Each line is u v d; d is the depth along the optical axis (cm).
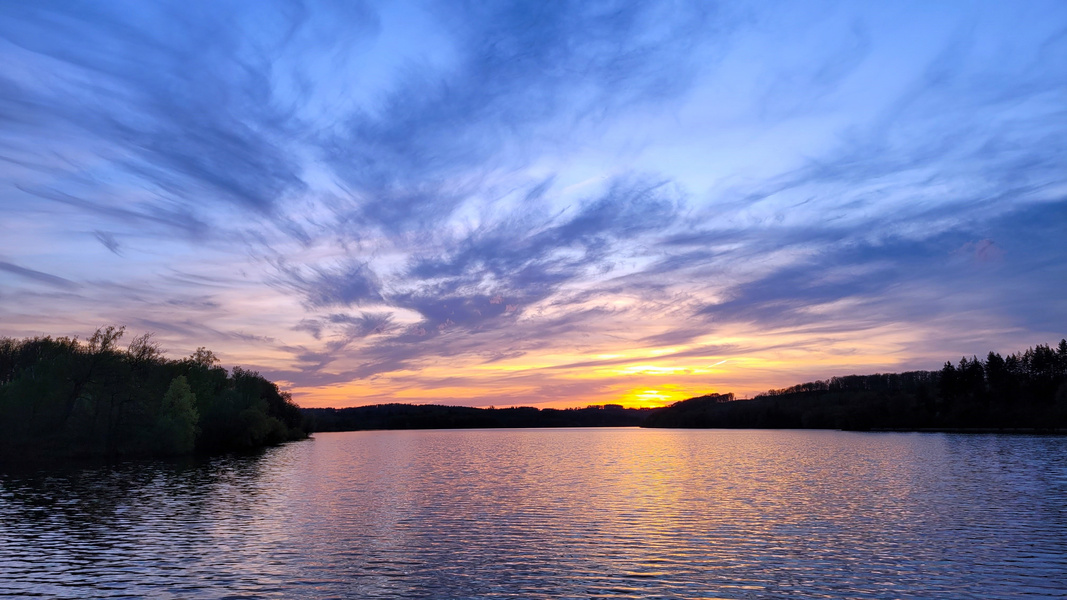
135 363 10169
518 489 6206
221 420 11806
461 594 2680
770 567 3083
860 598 2627
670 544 3572
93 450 9456
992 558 3234
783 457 10525
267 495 5656
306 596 2644
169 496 5550
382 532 3922
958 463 8569
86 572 2984
